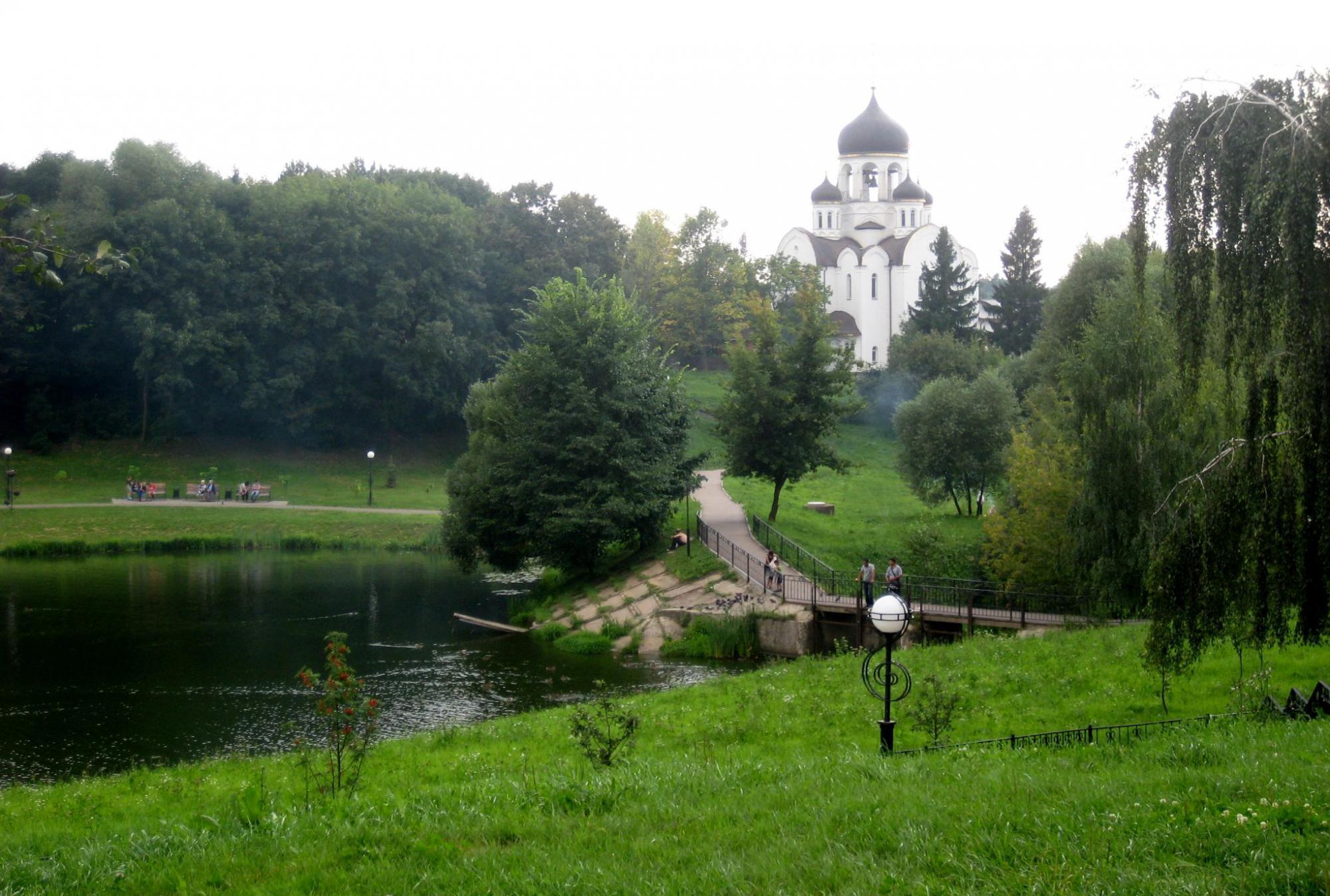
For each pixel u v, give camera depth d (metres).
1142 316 15.88
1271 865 8.20
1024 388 68.38
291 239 82.56
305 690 29.92
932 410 57.09
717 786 12.88
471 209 99.06
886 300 116.81
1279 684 19.95
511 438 44.88
